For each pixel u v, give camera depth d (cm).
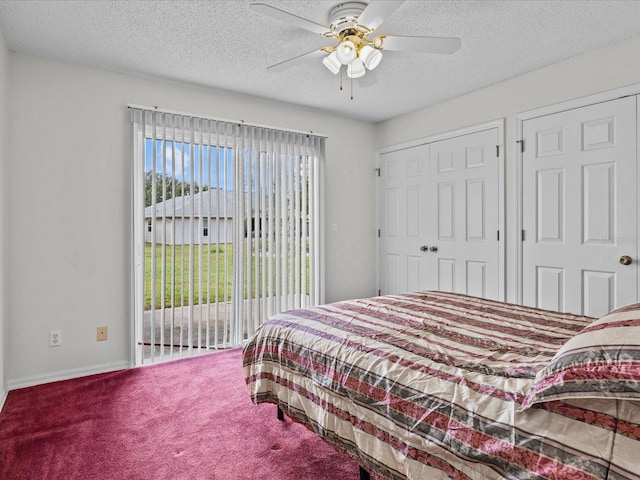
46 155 265
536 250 304
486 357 129
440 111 376
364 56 211
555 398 90
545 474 85
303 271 384
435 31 238
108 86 289
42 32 234
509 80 318
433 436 107
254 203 352
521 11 217
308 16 220
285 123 379
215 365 298
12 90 254
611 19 227
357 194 437
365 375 133
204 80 312
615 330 94
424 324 170
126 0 204
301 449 182
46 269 266
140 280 298
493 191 332
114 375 278
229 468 167
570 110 281
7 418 212
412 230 408
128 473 163
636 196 251
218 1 205
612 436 82
